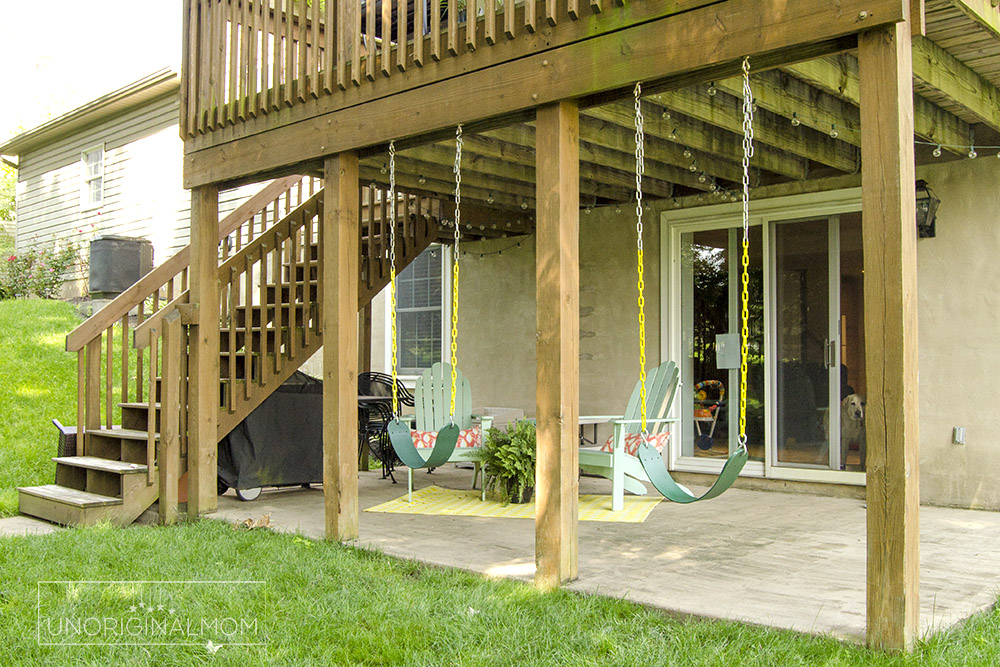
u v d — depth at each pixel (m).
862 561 4.07
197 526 5.05
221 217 10.93
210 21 5.57
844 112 5.13
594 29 3.60
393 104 4.41
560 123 3.73
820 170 6.23
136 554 4.27
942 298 5.72
